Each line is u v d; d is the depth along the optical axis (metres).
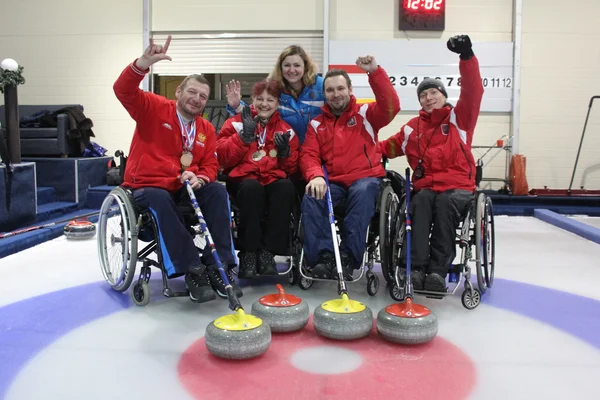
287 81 3.06
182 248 2.42
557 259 3.63
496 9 6.84
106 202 2.68
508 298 2.67
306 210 2.69
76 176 5.84
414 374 1.76
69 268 3.29
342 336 2.02
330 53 6.93
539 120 6.94
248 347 1.82
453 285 2.94
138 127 2.61
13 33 7.23
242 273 2.77
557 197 6.43
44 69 7.26
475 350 1.98
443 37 6.91
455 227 2.58
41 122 6.34
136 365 1.83
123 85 2.44
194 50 7.16
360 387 1.66
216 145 2.85
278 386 1.67
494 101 6.91
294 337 2.11
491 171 7.04
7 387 1.66
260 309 2.14
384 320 2.02
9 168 4.32
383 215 2.60
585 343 2.07
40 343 2.03
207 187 2.62
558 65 6.87
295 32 7.04
